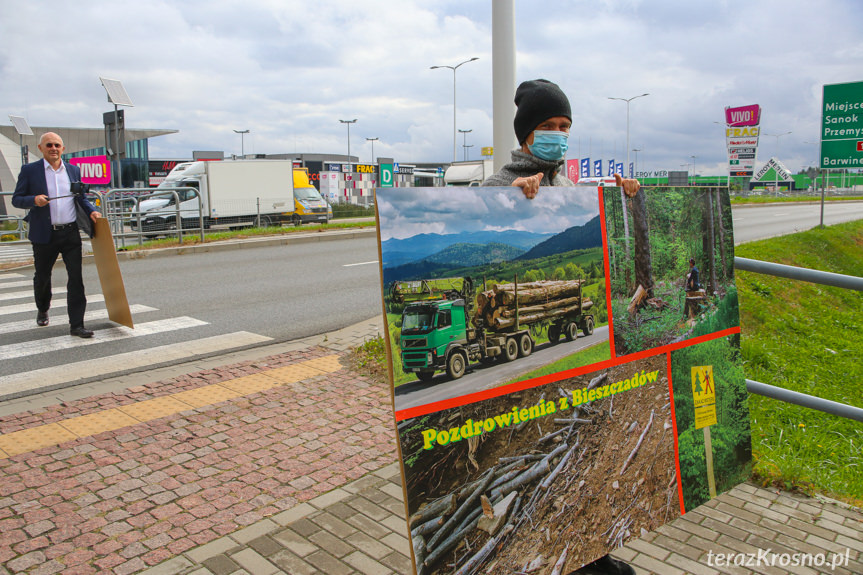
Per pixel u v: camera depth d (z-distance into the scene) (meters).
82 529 3.01
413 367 1.88
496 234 2.12
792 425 5.29
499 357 2.09
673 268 2.78
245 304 8.95
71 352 6.38
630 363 2.56
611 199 2.51
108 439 4.08
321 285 10.57
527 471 2.17
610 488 2.46
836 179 85.06
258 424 4.32
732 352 3.09
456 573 1.97
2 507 3.22
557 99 2.73
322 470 3.63
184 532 2.98
